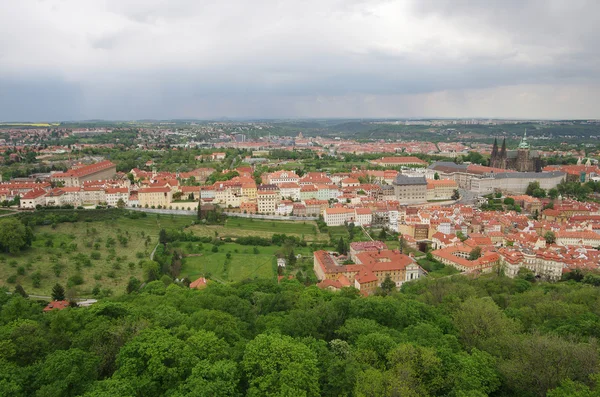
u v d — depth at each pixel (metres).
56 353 113.31
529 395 119.06
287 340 124.25
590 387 113.62
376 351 127.56
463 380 115.50
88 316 149.00
